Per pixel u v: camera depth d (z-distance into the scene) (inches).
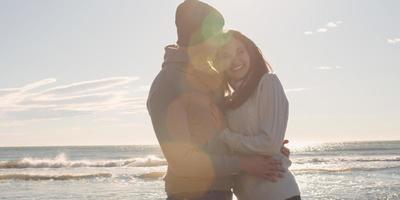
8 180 893.8
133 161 1509.6
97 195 660.7
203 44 148.6
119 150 4033.0
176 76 144.4
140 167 1354.6
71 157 2397.9
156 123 143.6
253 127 153.3
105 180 885.8
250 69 155.1
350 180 858.8
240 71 156.4
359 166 1290.6
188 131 142.9
